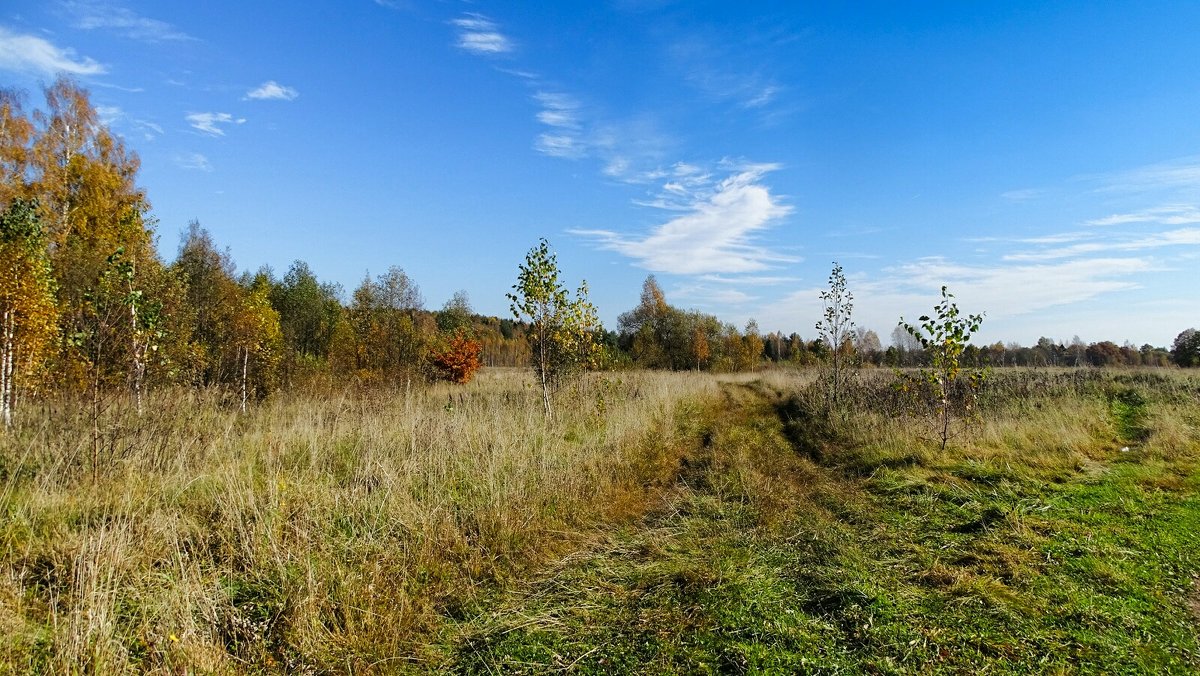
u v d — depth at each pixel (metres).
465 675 3.51
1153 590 4.38
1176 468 8.01
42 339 9.88
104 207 21.08
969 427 10.17
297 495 5.81
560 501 6.52
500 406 12.02
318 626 3.77
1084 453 8.98
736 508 6.79
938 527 5.95
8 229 9.77
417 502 6.04
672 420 13.17
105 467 6.19
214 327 17.23
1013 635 3.77
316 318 33.00
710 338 51.09
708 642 3.79
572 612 4.27
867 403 13.32
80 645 3.18
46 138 20.92
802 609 4.25
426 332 23.86
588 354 13.22
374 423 9.41
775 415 15.84
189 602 3.62
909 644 3.67
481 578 4.81
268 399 14.56
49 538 4.62
